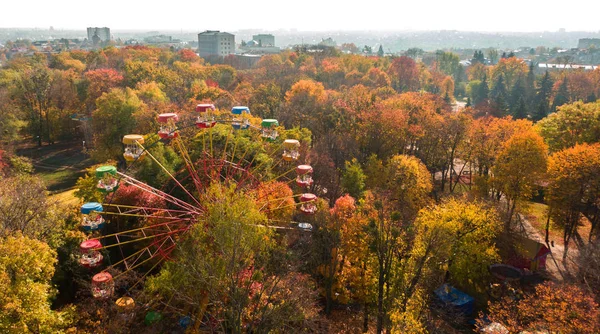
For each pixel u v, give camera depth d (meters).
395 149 84.00
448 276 55.47
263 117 96.94
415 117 91.00
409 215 60.00
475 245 49.38
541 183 75.25
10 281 29.17
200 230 33.97
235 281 29.88
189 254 33.47
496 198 74.81
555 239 66.38
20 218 39.91
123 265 46.50
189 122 70.75
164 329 38.53
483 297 51.94
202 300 34.34
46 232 41.38
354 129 86.31
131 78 120.06
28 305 29.53
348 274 47.81
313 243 46.00
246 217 31.70
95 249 36.06
